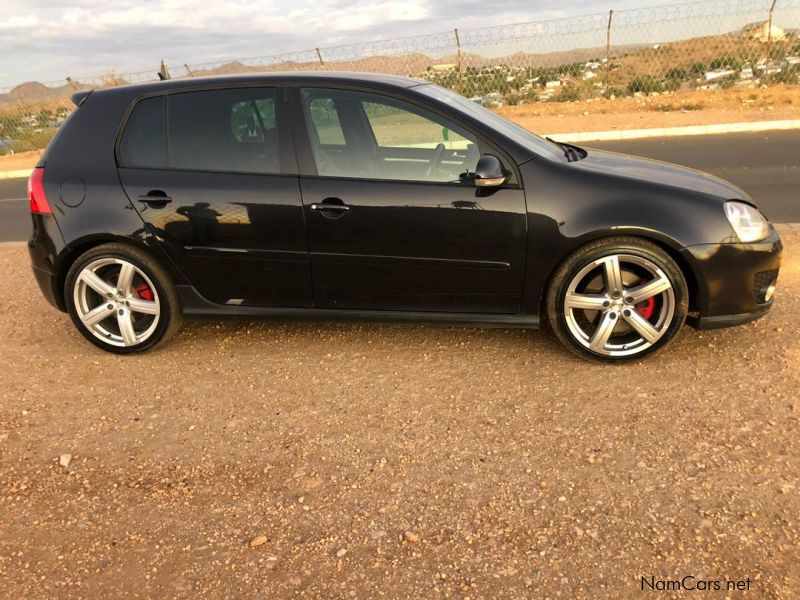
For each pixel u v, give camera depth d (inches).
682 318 143.3
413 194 145.5
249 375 156.3
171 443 129.6
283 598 89.9
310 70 164.4
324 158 151.5
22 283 238.2
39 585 94.8
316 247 151.4
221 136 155.9
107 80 706.2
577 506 103.6
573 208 140.9
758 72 666.2
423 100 149.9
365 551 97.4
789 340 153.5
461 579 91.0
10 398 150.9
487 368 152.0
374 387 146.8
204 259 157.5
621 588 87.4
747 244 140.0
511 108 669.3
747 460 111.5
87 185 159.0
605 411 130.5
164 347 173.8
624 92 687.1
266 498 111.0
